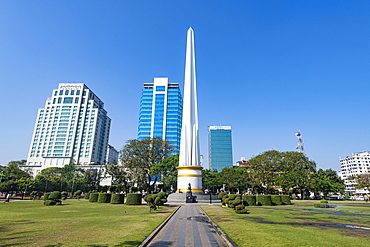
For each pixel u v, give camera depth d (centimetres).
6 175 6475
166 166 6309
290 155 6919
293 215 2241
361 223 1730
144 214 2198
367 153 14675
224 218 1925
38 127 14750
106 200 4062
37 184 6556
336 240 1099
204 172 7800
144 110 14588
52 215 2095
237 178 7200
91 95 16038
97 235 1181
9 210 2533
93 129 14800
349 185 12762
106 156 16850
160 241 1124
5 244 995
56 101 15162
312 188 6328
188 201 3928
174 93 14988
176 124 14250
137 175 5969
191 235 1267
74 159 14100
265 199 3788
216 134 17925
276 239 1104
